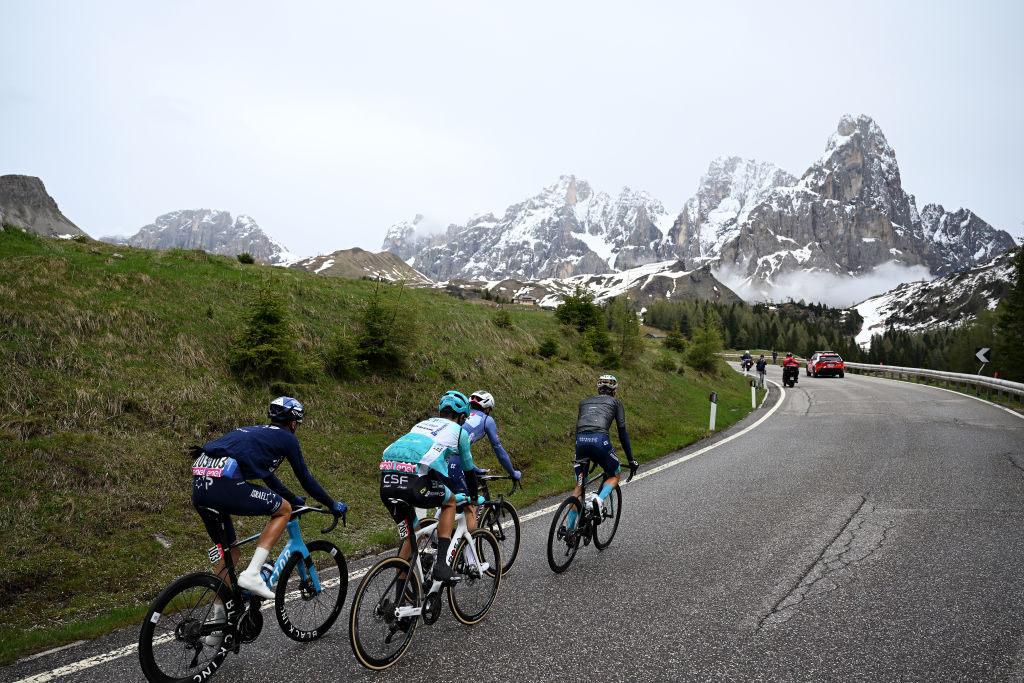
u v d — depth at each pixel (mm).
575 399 17609
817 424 17562
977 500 8430
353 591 5605
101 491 7250
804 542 6809
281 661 4211
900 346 168000
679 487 9859
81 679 3986
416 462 4465
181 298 12562
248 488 3996
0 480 6801
